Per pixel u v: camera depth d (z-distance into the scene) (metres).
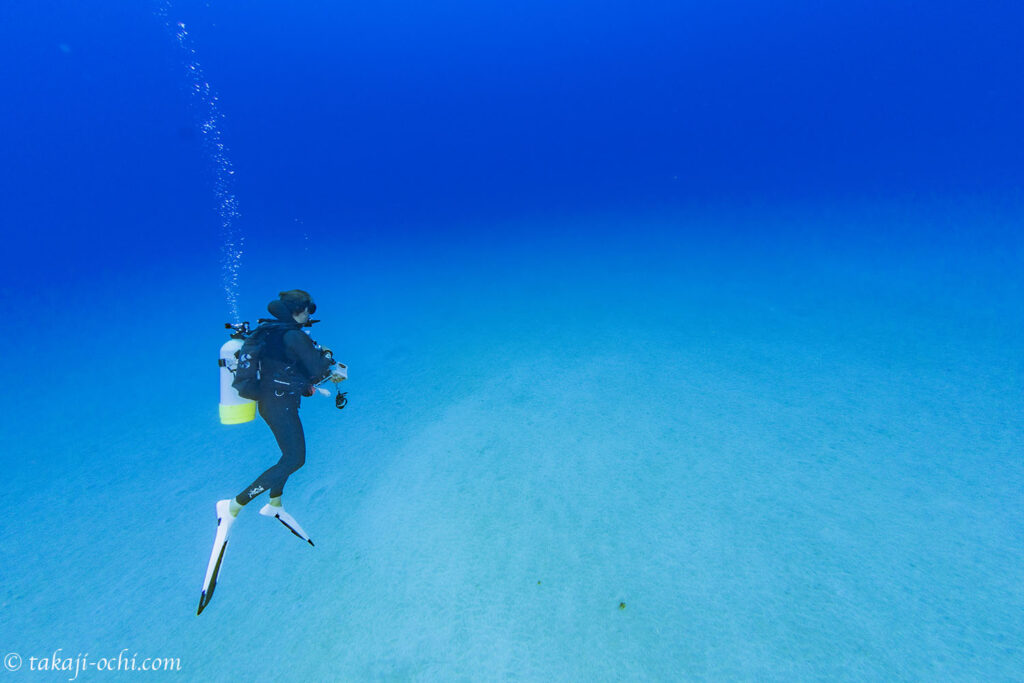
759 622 1.90
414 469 3.28
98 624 2.19
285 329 2.55
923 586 1.98
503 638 1.96
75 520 2.98
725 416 3.54
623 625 1.96
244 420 2.64
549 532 2.54
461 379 4.70
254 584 2.37
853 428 3.21
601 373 4.53
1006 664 1.63
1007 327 4.48
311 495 3.09
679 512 2.58
